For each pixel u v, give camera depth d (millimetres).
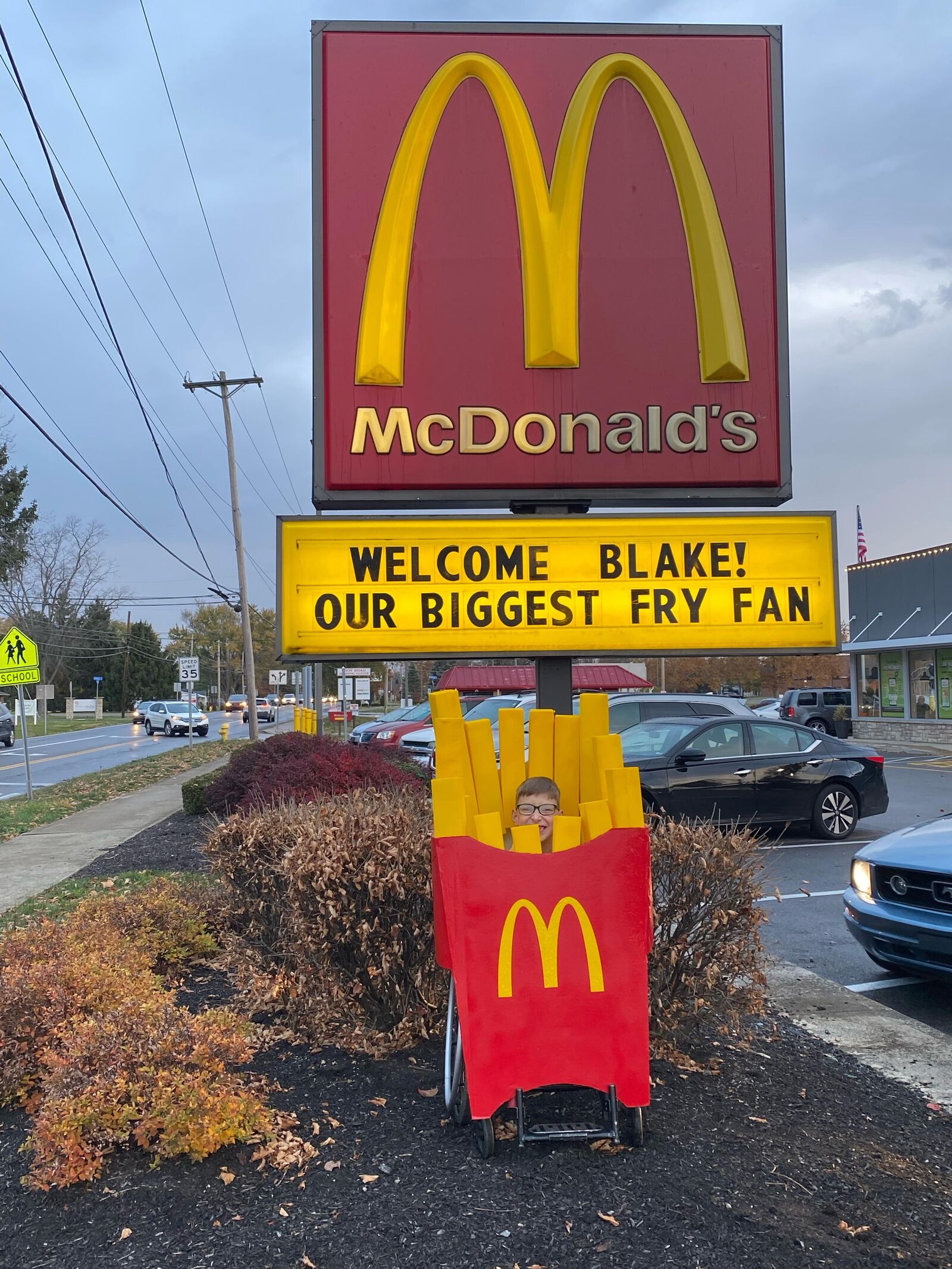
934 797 15516
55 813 14758
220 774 12477
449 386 4957
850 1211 2949
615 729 13164
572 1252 2699
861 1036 4781
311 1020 4379
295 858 4215
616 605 4758
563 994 3301
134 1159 3246
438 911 3490
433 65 5051
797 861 9680
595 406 5000
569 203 5012
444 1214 2889
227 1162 3223
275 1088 3791
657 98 5098
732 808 10453
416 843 4094
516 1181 3078
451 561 4738
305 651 4672
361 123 5012
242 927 5699
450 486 4934
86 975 4199
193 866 9539
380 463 4922
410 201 4984
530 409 4980
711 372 5023
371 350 4906
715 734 10727
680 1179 3090
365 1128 3471
